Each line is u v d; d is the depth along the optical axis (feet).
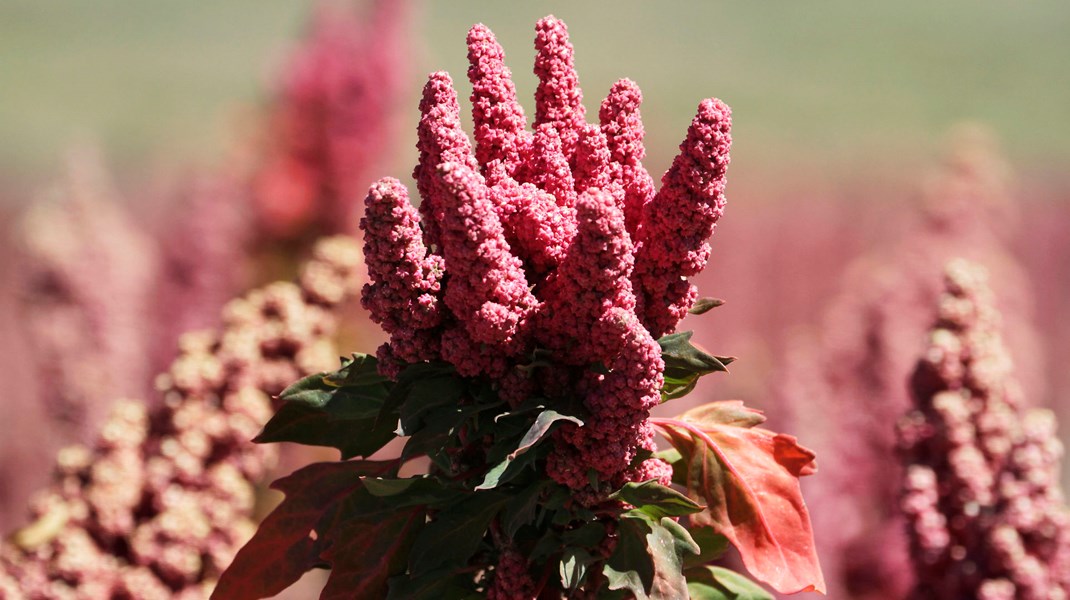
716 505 3.37
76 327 6.77
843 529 5.38
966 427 3.93
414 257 3.21
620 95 3.34
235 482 4.05
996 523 3.84
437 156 3.22
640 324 3.25
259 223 6.86
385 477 3.33
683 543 3.29
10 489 7.27
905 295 6.87
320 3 7.08
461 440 3.34
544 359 3.26
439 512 3.37
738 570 4.16
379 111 6.98
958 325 3.98
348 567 3.36
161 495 4.01
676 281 3.31
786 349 6.27
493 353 3.25
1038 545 3.84
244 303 4.19
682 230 3.27
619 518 3.30
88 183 7.19
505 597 3.31
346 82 6.89
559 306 3.23
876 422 5.66
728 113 3.26
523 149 3.33
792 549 3.34
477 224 3.18
